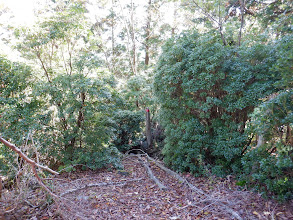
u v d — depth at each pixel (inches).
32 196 129.0
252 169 152.6
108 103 233.9
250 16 305.7
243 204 129.9
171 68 196.1
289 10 195.0
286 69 120.0
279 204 125.9
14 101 192.2
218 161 194.4
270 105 129.0
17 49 208.7
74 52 236.5
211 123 203.2
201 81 185.9
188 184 175.0
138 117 317.4
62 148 219.8
